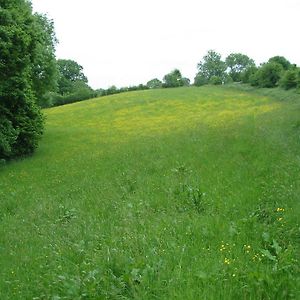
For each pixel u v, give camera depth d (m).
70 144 31.20
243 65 138.50
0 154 25.42
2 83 22.80
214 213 7.96
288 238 6.17
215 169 12.56
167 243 6.32
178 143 21.97
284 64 93.44
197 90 78.50
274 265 5.02
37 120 27.72
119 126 42.31
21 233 9.09
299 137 17.16
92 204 10.72
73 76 121.44
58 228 8.80
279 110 36.34
